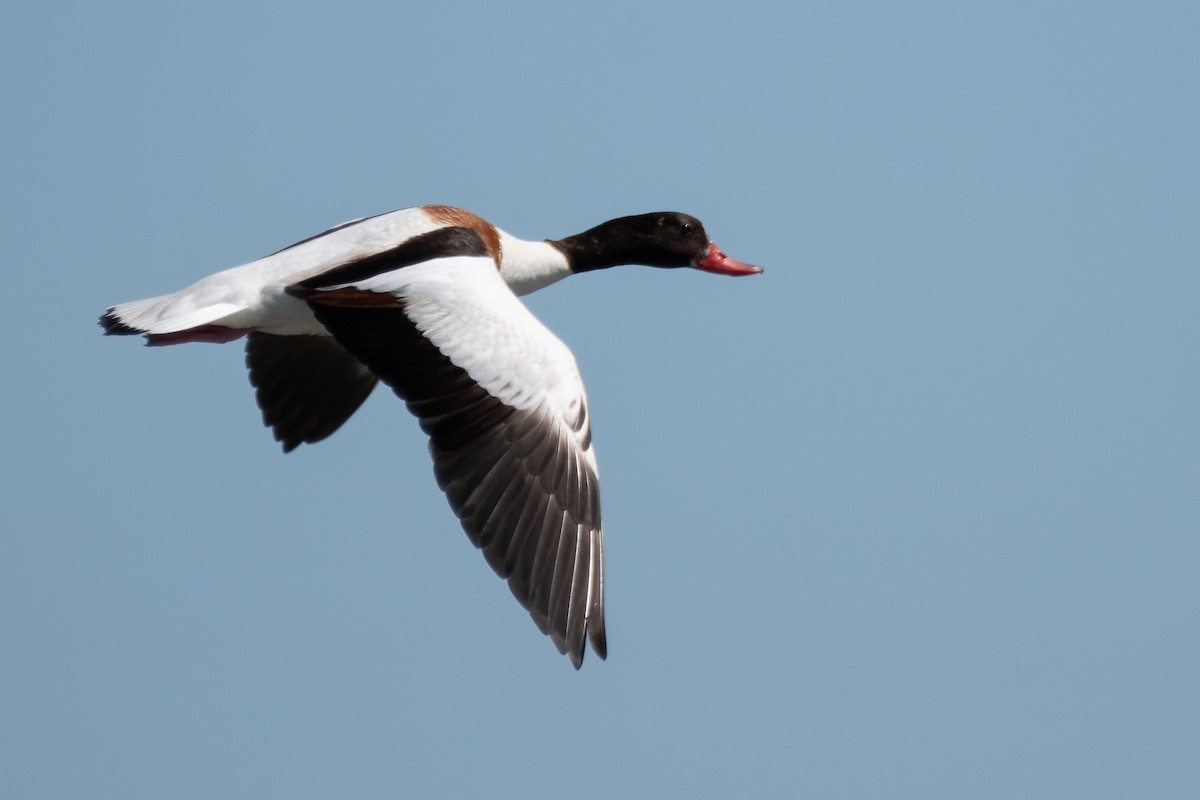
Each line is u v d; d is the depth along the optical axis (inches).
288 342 510.3
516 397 409.1
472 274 442.3
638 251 565.3
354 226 478.6
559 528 403.5
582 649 396.2
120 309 462.9
